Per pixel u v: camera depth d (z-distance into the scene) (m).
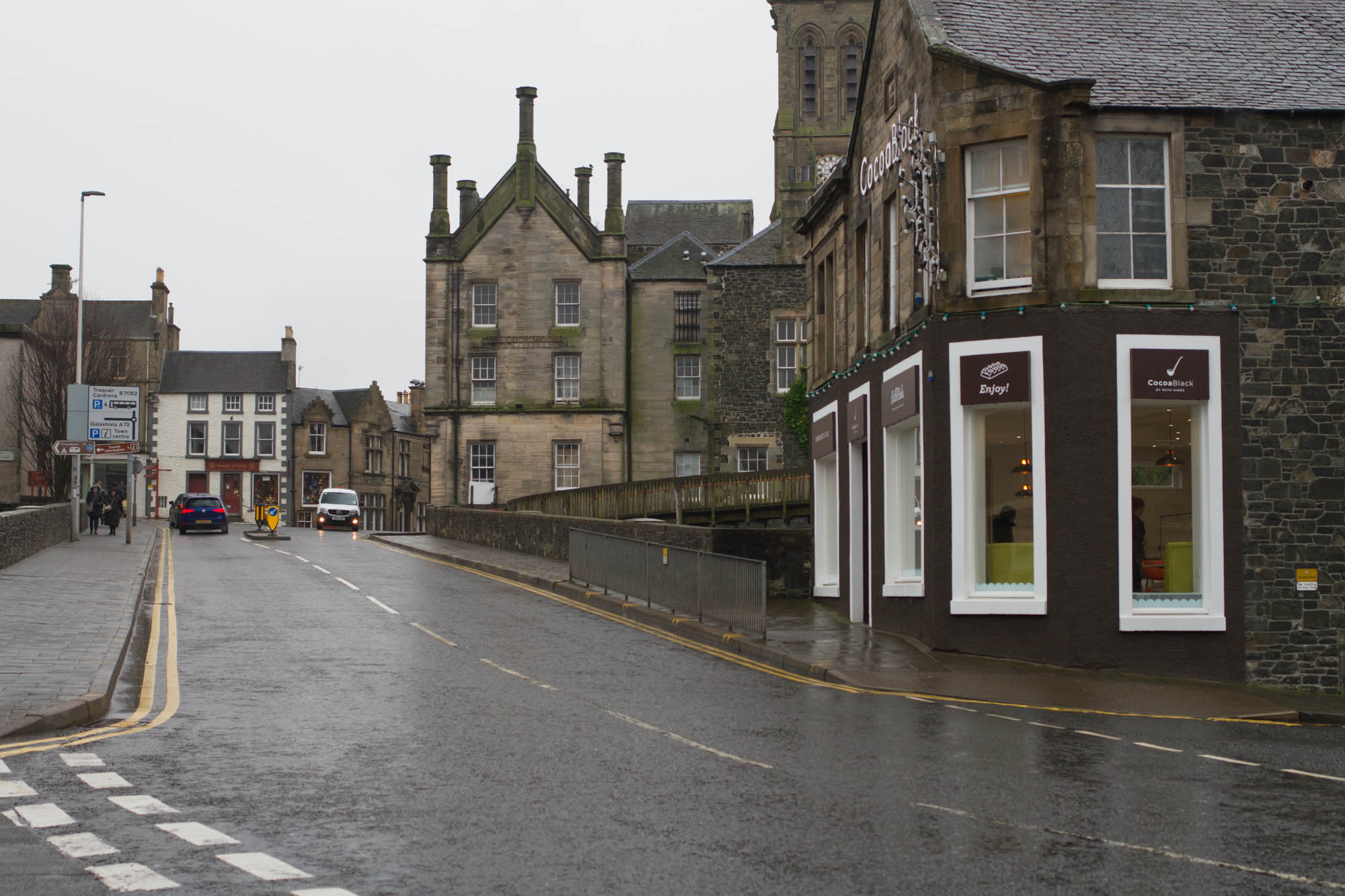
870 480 21.36
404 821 8.09
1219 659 16.88
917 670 16.08
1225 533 17.06
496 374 49.91
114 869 6.88
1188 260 17.30
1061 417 16.88
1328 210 17.52
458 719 11.94
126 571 26.80
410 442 87.38
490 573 30.28
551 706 12.80
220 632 18.45
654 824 8.09
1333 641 17.08
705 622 19.92
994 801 8.98
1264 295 17.36
